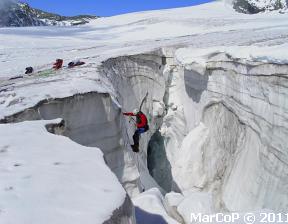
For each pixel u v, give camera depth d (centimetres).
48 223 310
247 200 966
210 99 1560
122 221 343
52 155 457
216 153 1452
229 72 1312
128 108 1822
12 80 1330
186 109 2025
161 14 6119
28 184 378
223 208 1097
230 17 5034
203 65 1552
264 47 1107
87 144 922
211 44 2042
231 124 1308
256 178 951
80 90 930
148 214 872
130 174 1035
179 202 919
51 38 4019
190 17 5269
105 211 332
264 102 973
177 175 1577
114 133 1001
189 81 1861
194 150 1570
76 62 1579
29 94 909
